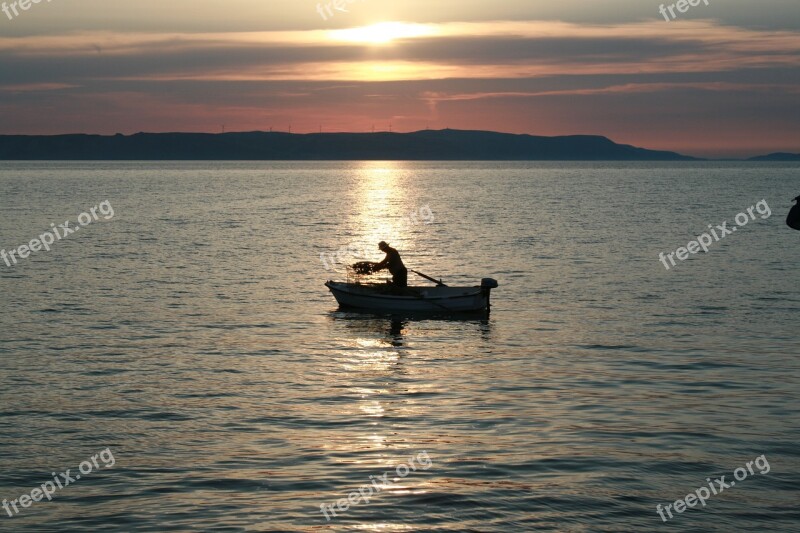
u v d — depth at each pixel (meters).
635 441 15.45
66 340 24.27
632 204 98.88
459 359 22.05
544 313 28.84
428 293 30.00
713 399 18.11
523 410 17.31
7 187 140.38
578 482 13.55
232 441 15.45
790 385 19.22
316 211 88.69
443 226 68.00
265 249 51.09
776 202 101.88
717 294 32.62
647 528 12.03
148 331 25.69
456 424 16.42
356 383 19.53
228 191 135.38
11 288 34.38
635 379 19.83
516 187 154.25
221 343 24.03
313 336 25.14
